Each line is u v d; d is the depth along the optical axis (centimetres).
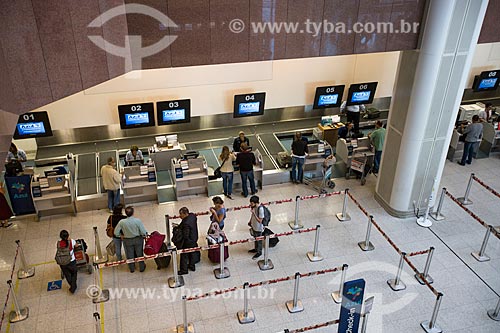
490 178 1245
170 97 1365
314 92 1501
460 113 1512
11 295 841
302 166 1184
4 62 454
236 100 1378
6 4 468
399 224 1052
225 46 837
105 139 1402
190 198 1145
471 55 912
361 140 1237
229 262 923
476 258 949
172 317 798
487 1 867
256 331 771
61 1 546
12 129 461
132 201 1116
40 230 1017
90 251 952
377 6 866
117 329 771
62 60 564
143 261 888
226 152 1105
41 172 1254
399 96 992
